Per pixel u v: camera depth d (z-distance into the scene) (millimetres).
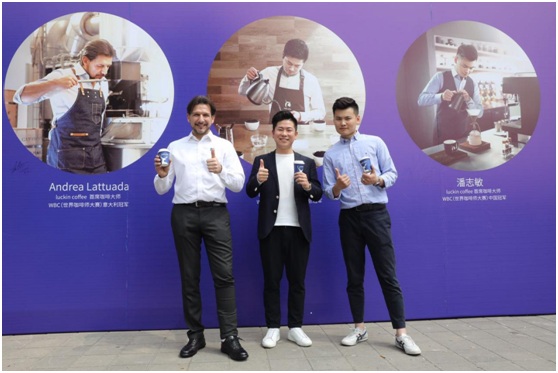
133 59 2926
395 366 2180
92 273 2852
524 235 3076
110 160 2895
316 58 3014
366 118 3029
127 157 2904
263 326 2900
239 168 2447
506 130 3104
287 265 2564
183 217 2359
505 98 3109
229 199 2928
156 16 2947
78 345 2559
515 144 3104
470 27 3107
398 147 3039
